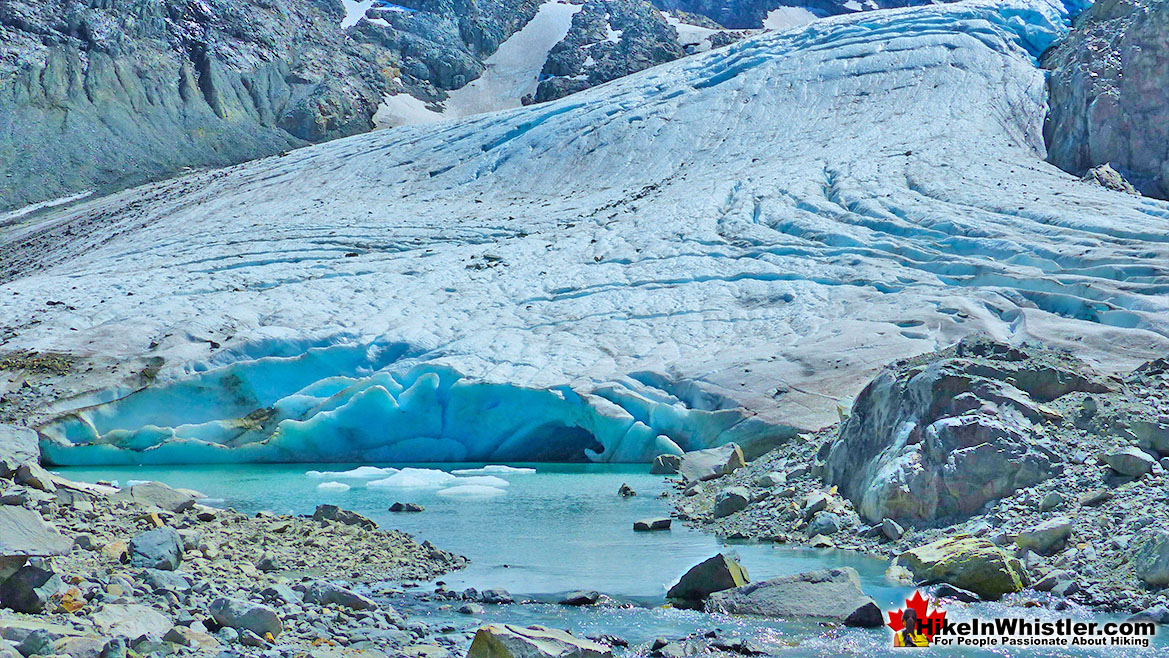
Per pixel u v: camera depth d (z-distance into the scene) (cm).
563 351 2797
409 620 720
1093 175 4291
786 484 1318
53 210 7381
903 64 5578
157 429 2572
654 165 5125
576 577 918
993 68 5428
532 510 1452
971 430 1026
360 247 4075
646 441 2386
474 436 2653
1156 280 2512
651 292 3198
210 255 4053
